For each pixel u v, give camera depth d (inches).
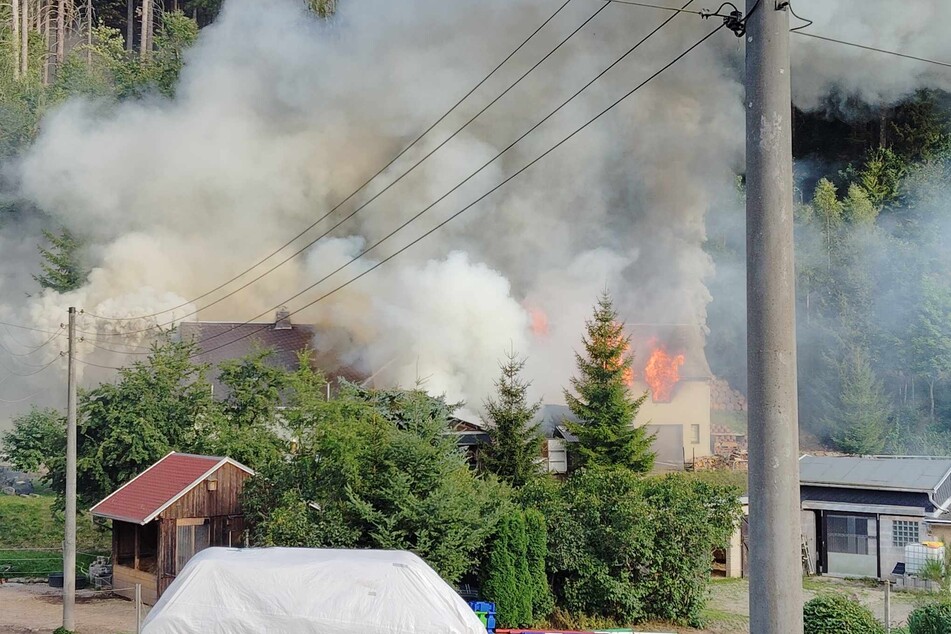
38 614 1461.6
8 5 4439.0
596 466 1544.0
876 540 1684.3
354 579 761.6
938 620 892.6
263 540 1246.9
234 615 754.8
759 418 382.3
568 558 1289.4
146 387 1899.6
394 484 1178.6
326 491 1238.9
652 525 1304.1
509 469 1829.5
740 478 2664.9
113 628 1343.5
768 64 388.2
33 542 2234.3
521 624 1233.4
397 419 1407.5
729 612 1406.3
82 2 4842.5
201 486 1487.5
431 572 778.8
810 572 1728.6
